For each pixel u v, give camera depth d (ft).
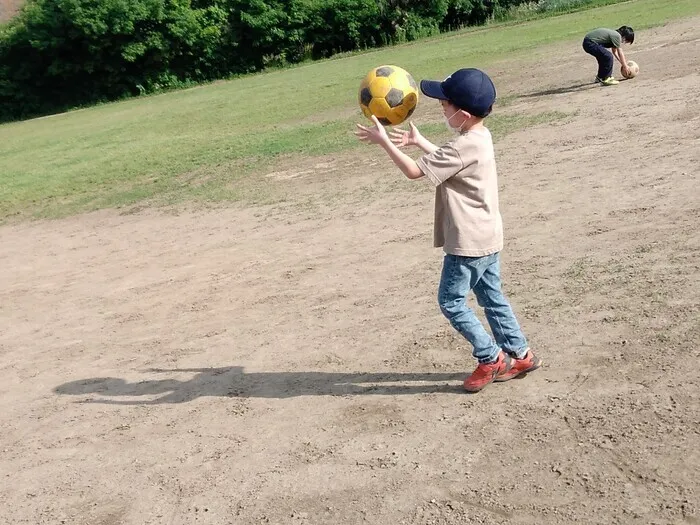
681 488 10.72
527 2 156.25
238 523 11.70
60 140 84.02
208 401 16.38
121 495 13.12
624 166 29.55
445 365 16.05
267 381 16.85
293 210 34.55
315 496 12.06
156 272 28.43
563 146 35.40
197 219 36.68
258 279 25.11
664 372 13.99
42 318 25.18
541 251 22.15
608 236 22.29
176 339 20.86
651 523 10.12
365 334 18.52
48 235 39.19
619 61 53.78
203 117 81.61
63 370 19.93
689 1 105.60
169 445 14.65
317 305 21.43
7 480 14.33
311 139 54.34
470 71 13.37
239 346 19.39
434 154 13.29
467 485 11.66
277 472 12.96
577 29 97.86
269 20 150.92
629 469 11.35
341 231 29.25
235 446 14.15
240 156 52.31
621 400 13.30
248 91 104.73
